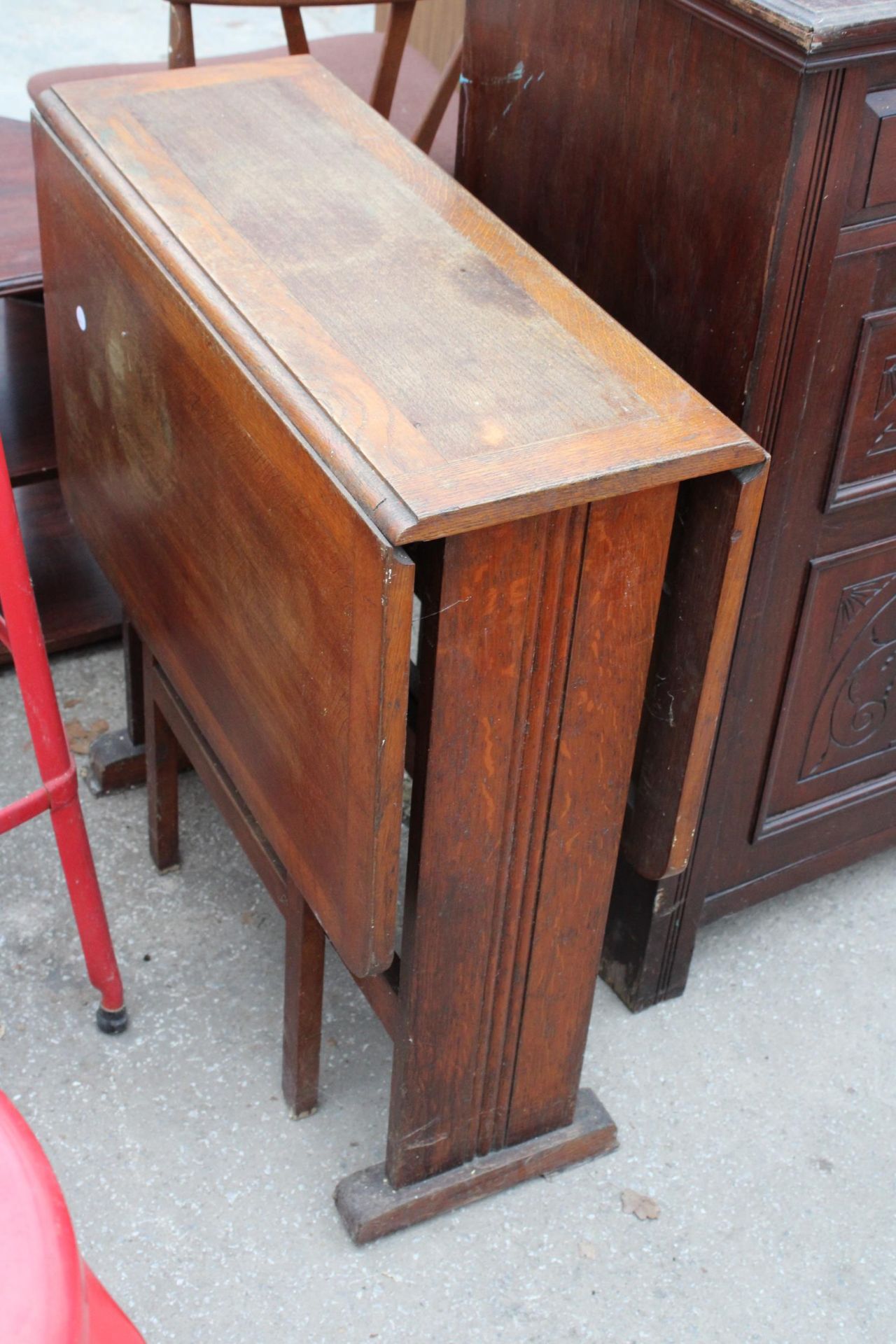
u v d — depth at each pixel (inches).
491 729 55.6
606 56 64.3
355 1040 81.2
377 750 51.9
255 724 63.5
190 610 67.6
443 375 53.6
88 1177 73.1
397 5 87.3
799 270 59.0
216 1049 79.9
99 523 79.2
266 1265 70.0
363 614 49.7
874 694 79.7
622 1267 71.2
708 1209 74.0
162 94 72.4
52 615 106.0
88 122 69.2
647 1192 74.6
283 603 56.3
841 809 84.0
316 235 61.6
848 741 81.0
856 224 59.0
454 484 47.9
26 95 169.2
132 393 67.4
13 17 185.6
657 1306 69.6
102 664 106.0
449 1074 67.7
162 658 74.1
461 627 51.7
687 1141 77.3
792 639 73.1
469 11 73.7
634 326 68.5
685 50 59.2
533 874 62.1
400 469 48.4
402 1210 70.9
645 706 64.4
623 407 52.8
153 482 67.9
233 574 60.7
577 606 54.1
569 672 56.1
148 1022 80.9
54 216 72.1
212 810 94.2
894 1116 79.4
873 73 54.9
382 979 66.5
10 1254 31.5
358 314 56.7
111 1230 70.9
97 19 187.0
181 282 58.8
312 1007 72.2
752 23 54.6
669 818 65.9
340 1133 76.2
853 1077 81.4
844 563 71.5
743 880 83.8
